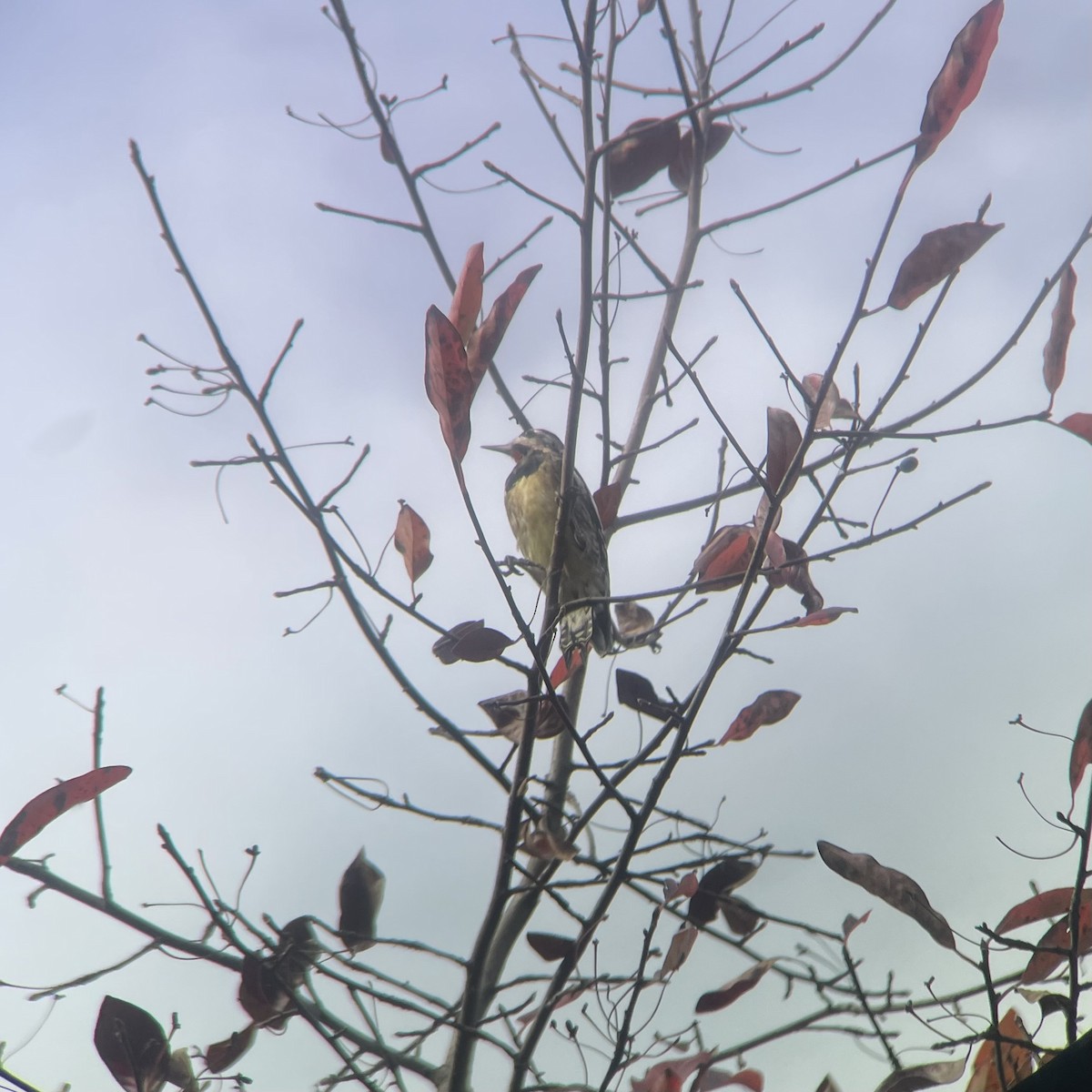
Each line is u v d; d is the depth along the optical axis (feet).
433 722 19.53
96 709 18.95
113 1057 18.43
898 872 17.66
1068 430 17.65
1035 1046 16.25
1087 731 17.24
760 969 19.13
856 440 17.80
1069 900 17.74
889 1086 17.92
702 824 20.10
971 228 16.61
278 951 19.34
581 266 19.85
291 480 19.08
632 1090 17.99
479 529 17.78
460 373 17.21
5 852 18.42
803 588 19.11
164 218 18.58
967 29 15.78
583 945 19.16
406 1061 19.85
